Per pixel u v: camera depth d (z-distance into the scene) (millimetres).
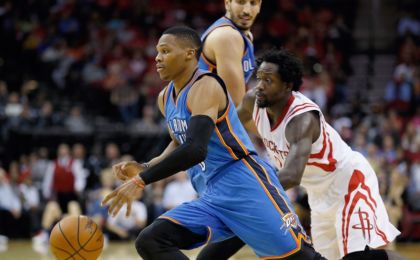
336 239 5188
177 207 4562
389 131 14516
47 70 17797
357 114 16500
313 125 4738
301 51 18953
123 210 12391
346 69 19438
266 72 4734
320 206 5125
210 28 5441
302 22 20516
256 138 13234
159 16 20250
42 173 13891
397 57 19703
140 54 17969
